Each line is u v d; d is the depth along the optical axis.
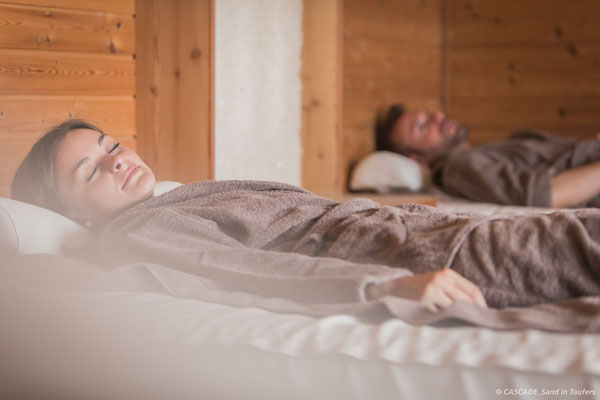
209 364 1.07
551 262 1.20
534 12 3.75
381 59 3.54
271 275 1.30
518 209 2.69
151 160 2.36
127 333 1.13
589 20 3.67
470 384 0.97
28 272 1.38
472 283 1.23
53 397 1.13
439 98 3.88
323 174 3.08
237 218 1.48
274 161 2.87
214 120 2.48
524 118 3.81
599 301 1.10
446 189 3.04
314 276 1.27
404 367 0.99
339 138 3.06
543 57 3.76
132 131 2.31
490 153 3.01
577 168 2.81
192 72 2.41
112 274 1.36
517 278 1.22
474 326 1.10
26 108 2.05
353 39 3.40
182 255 1.40
